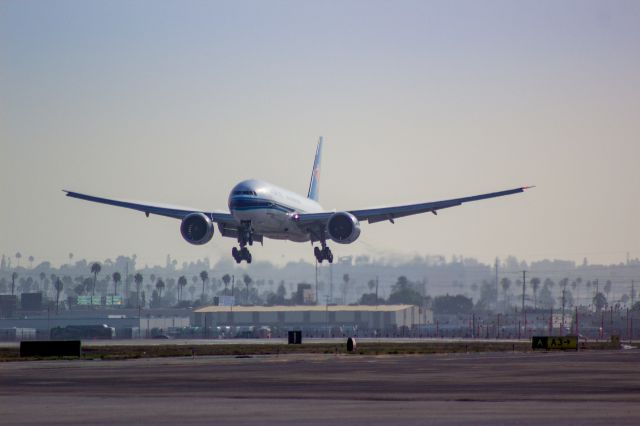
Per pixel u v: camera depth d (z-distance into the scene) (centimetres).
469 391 19212
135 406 16538
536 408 16038
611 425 13838
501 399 17550
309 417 14900
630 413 15312
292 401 17288
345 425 13950
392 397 17962
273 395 18425
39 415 15275
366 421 14375
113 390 19612
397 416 14962
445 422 14225
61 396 18312
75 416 15138
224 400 17488
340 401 17250
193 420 14600
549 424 13950
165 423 14275
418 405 16550
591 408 16025
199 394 18675
